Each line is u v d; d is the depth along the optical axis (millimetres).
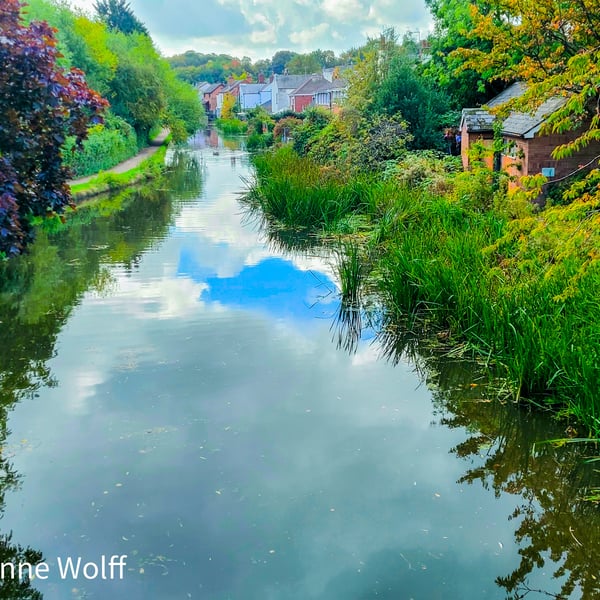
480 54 8633
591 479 4957
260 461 5055
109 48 37188
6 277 10625
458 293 7805
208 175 28219
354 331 8242
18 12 6160
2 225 5754
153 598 3637
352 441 5414
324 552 4039
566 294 5047
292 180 17719
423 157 18125
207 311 8938
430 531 4270
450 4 23500
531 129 13578
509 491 4762
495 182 12680
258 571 3865
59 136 6547
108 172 24422
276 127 42688
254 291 9977
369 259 11562
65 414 5777
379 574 3854
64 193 6863
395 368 7062
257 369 6918
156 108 39656
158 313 8797
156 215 17406
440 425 5746
